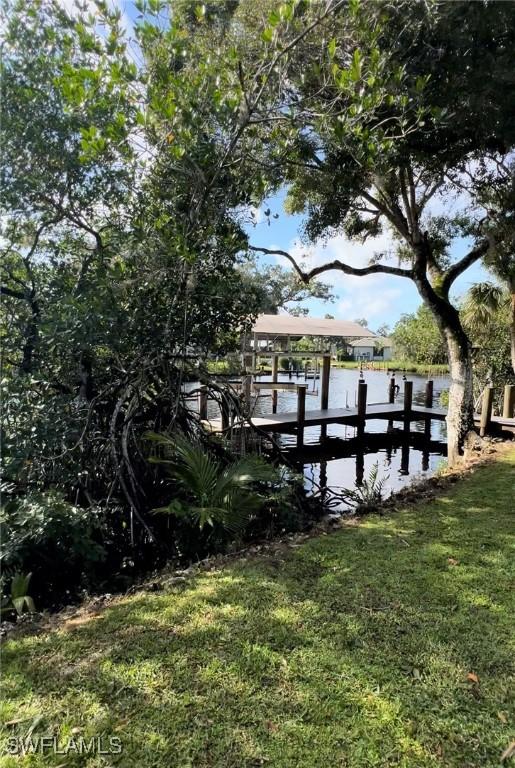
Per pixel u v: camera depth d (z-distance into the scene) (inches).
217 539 157.5
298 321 868.6
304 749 61.2
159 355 188.7
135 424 193.6
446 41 179.2
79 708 68.2
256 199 197.6
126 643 83.9
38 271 177.5
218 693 70.9
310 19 144.6
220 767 58.6
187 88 148.8
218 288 186.1
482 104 196.1
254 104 153.4
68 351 168.4
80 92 133.3
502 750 61.6
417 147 229.1
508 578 109.5
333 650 81.4
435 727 65.2
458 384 313.4
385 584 106.0
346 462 379.6
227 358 242.8
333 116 157.5
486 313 467.5
